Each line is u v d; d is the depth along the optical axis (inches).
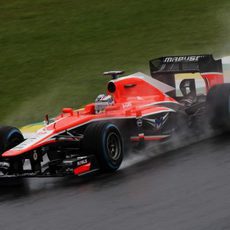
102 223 1119.6
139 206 1187.9
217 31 2910.9
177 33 2957.7
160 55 2709.2
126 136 1552.7
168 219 1107.3
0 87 2596.0
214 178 1312.7
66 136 1455.5
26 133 1688.0
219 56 2596.0
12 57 2928.2
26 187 1424.7
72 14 3373.5
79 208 1214.3
